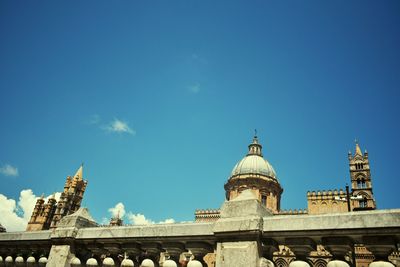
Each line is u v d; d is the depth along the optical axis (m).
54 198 86.00
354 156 54.38
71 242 6.97
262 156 59.53
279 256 38.56
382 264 4.14
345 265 4.46
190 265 5.63
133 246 6.38
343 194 49.50
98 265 6.68
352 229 4.42
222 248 5.14
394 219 4.18
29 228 80.56
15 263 7.73
